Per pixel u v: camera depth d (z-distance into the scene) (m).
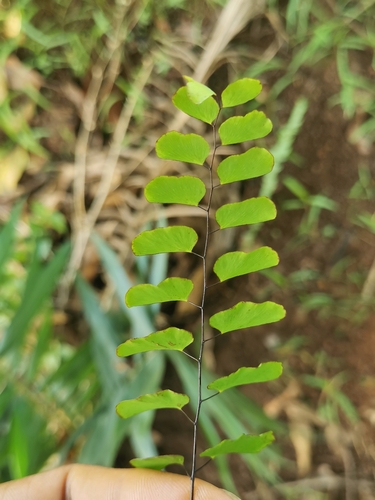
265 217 0.14
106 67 0.36
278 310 0.15
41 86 0.37
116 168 0.37
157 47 0.37
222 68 0.36
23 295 0.31
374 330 0.36
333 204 0.36
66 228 0.37
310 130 0.36
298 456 0.37
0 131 0.37
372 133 0.36
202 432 0.38
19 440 0.29
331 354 0.37
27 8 0.36
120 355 0.16
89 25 0.36
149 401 0.16
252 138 0.13
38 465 0.31
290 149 0.36
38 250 0.34
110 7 0.36
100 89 0.37
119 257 0.37
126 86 0.37
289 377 0.37
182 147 0.13
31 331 0.36
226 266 0.15
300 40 0.36
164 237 0.14
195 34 0.36
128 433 0.34
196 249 0.37
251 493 0.37
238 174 0.14
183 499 0.22
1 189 0.37
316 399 0.37
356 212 0.36
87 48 0.36
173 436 0.38
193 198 0.14
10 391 0.30
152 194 0.14
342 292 0.37
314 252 0.37
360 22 0.35
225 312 0.15
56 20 0.36
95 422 0.30
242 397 0.31
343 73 0.35
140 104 0.37
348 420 0.37
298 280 0.37
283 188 0.37
